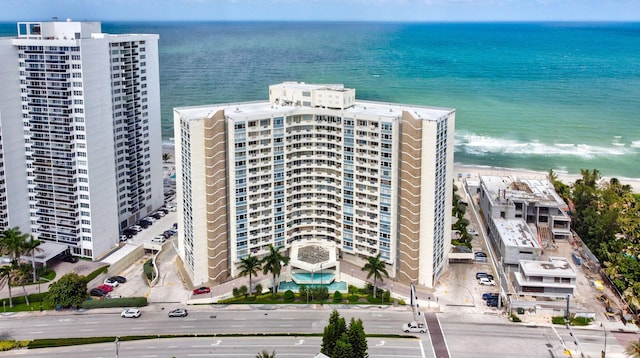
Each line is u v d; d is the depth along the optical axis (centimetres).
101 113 19125
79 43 17962
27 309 16700
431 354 14438
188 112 17712
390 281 18100
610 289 17825
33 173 19362
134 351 14588
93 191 19150
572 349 14700
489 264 19638
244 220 17800
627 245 19925
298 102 19050
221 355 14375
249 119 17075
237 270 18112
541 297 16675
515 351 14600
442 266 18650
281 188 18262
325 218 19088
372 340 15000
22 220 19575
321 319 16062
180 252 19425
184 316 16225
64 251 19712
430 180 16912
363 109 18288
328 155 18450
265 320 16012
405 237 17625
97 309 16738
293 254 18500
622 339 15150
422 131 16638
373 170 17488
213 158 16838
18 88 18725
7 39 18238
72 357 14338
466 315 16338
